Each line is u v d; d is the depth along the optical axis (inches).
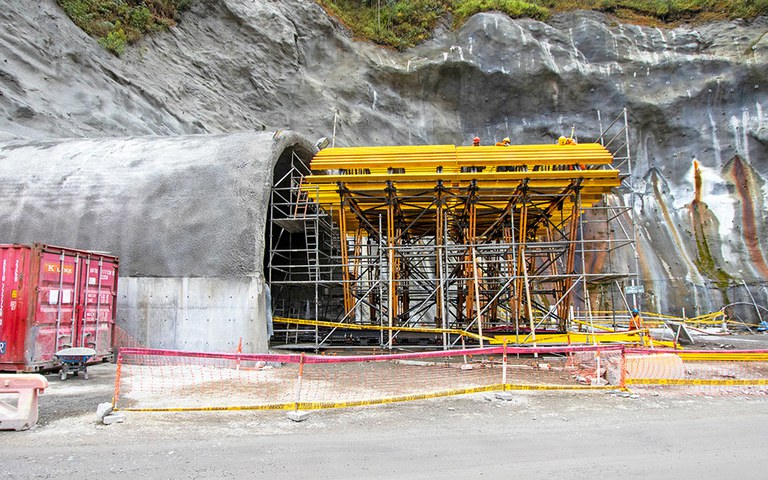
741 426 253.0
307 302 727.1
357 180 521.7
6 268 369.4
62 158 544.1
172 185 497.7
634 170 1309.1
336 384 362.0
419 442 223.0
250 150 505.0
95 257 430.9
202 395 319.6
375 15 1471.5
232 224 470.9
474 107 1373.0
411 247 541.3
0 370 362.0
